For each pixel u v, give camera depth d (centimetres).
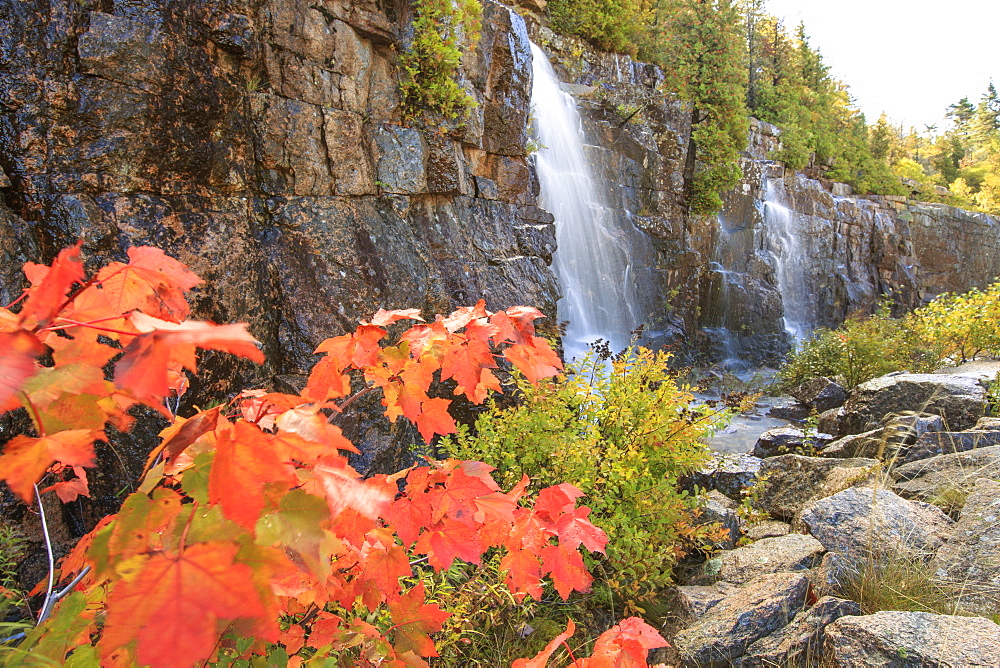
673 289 1190
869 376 866
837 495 321
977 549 266
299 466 94
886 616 219
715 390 1027
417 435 432
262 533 80
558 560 136
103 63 295
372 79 473
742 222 1419
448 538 128
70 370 72
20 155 278
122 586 64
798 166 1747
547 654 108
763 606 256
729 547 364
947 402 492
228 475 70
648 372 392
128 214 303
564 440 344
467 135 565
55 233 283
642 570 312
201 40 337
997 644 200
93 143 295
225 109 350
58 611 95
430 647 137
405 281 448
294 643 133
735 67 1266
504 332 118
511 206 654
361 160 441
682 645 253
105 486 281
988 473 332
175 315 103
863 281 1888
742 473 442
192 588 64
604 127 1066
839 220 1820
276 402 98
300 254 388
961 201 2859
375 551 135
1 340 61
